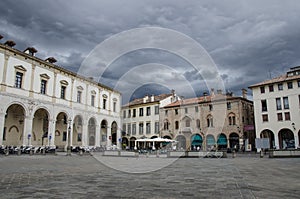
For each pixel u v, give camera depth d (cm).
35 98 3167
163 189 619
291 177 876
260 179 820
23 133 2975
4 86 2809
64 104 3559
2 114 2741
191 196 538
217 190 611
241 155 2925
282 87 3759
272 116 3794
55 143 3659
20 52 3022
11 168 1167
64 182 726
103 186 658
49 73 3403
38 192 573
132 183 712
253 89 4041
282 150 2389
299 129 3522
